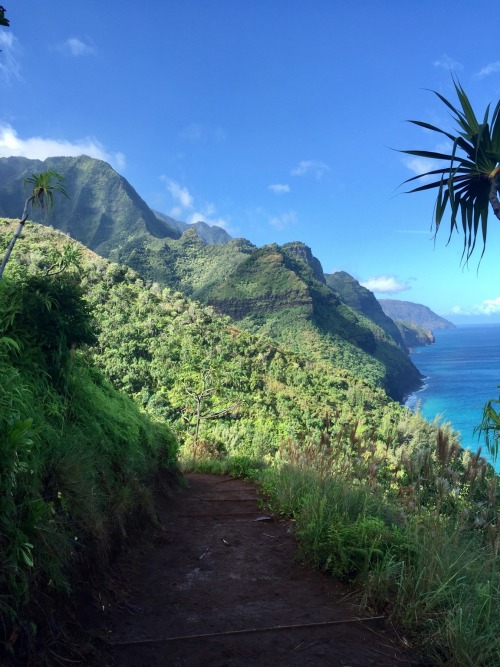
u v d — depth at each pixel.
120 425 4.12
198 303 126.31
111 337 85.00
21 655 1.70
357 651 2.22
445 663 2.12
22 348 2.82
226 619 2.55
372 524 3.34
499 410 2.74
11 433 1.83
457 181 3.36
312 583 3.10
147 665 2.05
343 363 198.38
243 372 93.62
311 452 5.94
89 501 2.74
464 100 3.13
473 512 3.34
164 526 4.55
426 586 2.59
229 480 8.82
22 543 1.75
